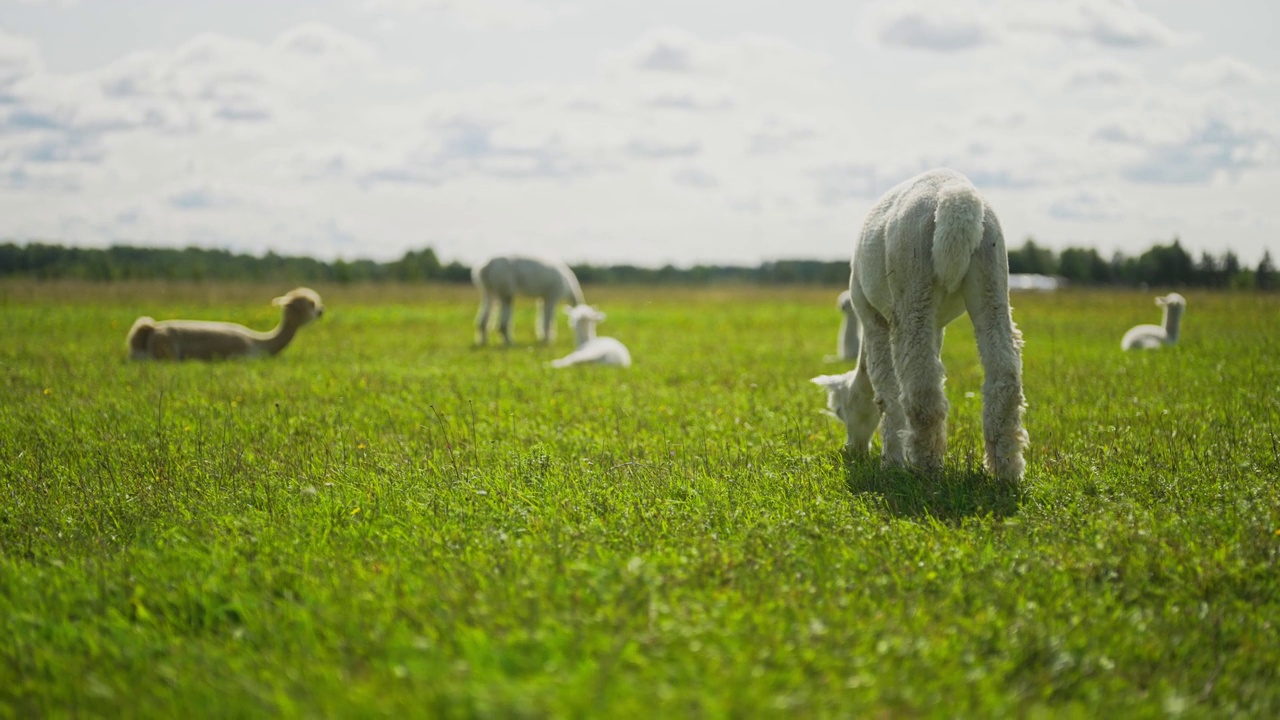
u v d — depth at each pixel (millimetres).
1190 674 3705
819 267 88562
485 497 6125
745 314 30484
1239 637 3977
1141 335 16109
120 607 4395
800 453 7422
